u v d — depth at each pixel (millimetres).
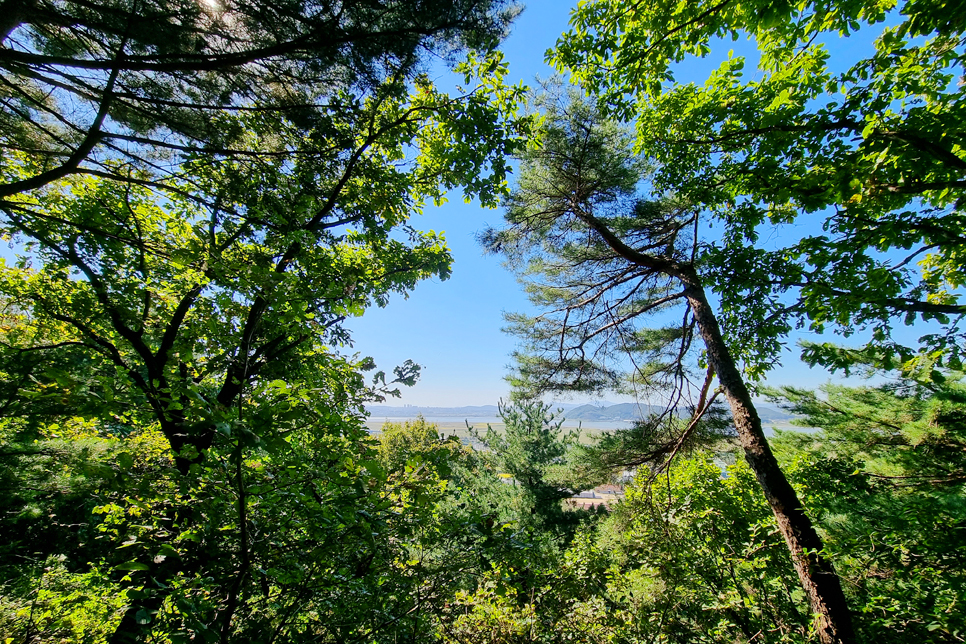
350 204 5215
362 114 4105
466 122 3988
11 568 5387
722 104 4359
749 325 5664
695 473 7156
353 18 3014
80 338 5012
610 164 7641
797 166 4090
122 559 2555
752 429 5438
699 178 5230
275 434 1707
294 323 2715
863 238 3758
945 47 3082
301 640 2512
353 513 2207
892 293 3789
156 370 4801
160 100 3105
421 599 2951
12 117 3500
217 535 2146
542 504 12586
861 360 4203
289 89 3537
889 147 3080
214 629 1918
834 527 5289
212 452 1933
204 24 2828
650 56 4102
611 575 5867
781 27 3555
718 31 3797
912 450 5805
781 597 5836
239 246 2959
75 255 4719
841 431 6996
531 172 8344
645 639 5316
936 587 3367
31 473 5602
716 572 6258
